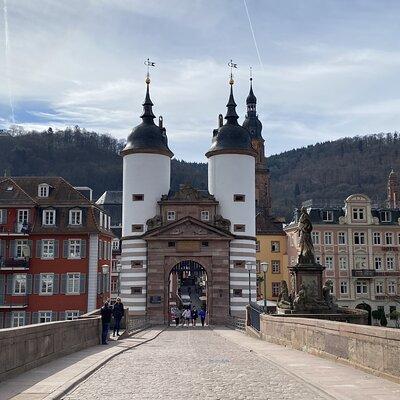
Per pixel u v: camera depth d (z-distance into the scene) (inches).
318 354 840.3
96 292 2413.9
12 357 618.8
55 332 811.4
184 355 908.6
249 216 2380.7
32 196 2524.6
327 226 3329.2
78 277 2393.0
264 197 4739.2
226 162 2391.7
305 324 920.9
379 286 3329.2
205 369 712.4
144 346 1117.1
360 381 583.8
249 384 585.9
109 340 1238.3
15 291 2383.1
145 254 2311.8
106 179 6264.8
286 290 1585.9
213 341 1278.3
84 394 528.4
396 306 3312.0
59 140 6417.3
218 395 520.1
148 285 2276.1
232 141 2406.5
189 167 7012.8
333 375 629.3
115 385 581.9
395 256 3373.5
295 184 7160.4
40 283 2386.8
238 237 2332.7
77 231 2413.9
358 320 1315.2
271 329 1186.0
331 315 1298.0
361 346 668.1
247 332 1514.5
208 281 2273.6
